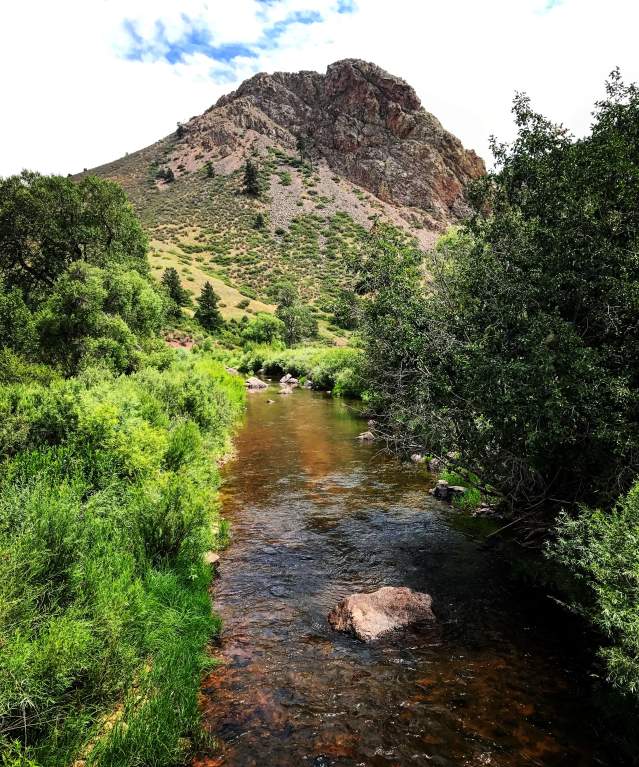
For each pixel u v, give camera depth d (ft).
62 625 13.89
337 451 57.62
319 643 20.52
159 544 23.00
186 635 19.16
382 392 33.53
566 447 24.45
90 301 69.56
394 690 17.48
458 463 30.99
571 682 17.94
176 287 265.95
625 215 23.98
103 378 53.62
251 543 31.09
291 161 603.67
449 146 597.52
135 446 28.35
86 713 13.99
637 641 13.51
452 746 14.84
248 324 269.03
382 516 36.22
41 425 27.43
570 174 25.55
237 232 449.48
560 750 14.66
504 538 31.60
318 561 28.63
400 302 29.68
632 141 25.95
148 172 635.66
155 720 13.98
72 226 99.86
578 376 21.95
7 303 62.59
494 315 26.48
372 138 611.88
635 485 17.58
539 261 25.27
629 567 15.06
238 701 16.75
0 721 11.87
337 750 14.64
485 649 20.12
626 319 23.86
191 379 61.57
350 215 499.92
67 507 18.74
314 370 140.15
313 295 345.10
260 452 57.06
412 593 23.48
